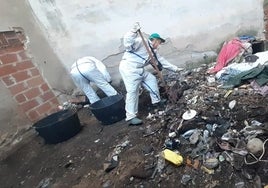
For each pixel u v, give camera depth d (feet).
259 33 12.97
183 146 8.27
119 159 8.96
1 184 10.25
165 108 11.18
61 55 15.26
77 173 9.20
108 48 14.56
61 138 11.57
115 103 11.45
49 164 10.34
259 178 6.46
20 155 11.51
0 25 12.53
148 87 11.38
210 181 6.90
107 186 8.05
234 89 10.24
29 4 14.34
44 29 14.78
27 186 9.57
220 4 12.82
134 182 7.80
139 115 11.52
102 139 10.67
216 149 7.64
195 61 14.05
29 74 13.38
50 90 14.39
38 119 13.24
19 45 13.29
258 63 10.80
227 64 12.07
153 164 8.07
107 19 13.98
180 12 13.25
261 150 6.92
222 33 13.33
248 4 12.60
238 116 8.60
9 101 12.00
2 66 12.08
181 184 7.14
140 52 10.84
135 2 13.41
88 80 13.26
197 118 9.07
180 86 11.99
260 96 9.21
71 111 12.49
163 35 13.82
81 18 14.23
